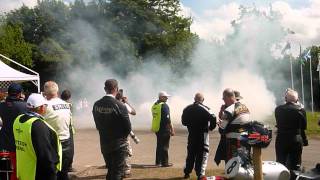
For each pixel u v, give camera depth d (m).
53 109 6.95
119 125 6.83
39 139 4.84
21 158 4.97
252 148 5.89
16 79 16.14
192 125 8.82
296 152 7.66
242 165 5.94
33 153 4.91
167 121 10.76
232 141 7.10
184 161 11.82
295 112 7.54
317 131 19.20
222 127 7.19
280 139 7.70
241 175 5.85
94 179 9.27
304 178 5.71
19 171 5.02
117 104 6.80
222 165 10.84
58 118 6.96
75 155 13.21
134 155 13.08
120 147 6.89
